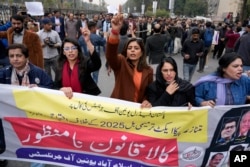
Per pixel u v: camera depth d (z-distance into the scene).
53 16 12.91
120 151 3.05
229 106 2.96
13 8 12.71
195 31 6.84
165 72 2.97
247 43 6.34
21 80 3.17
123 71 3.21
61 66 3.36
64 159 3.13
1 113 3.05
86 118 3.00
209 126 3.01
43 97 3.01
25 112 3.05
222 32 13.70
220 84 3.02
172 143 3.02
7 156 3.20
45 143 3.12
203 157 3.13
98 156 3.08
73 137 3.05
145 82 3.20
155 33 6.77
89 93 3.45
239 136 3.11
